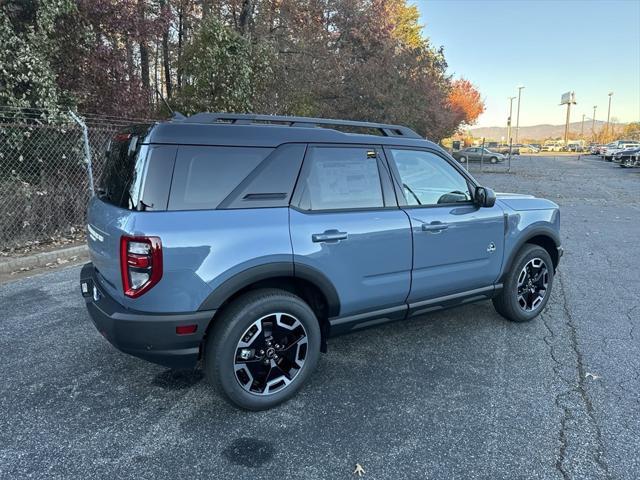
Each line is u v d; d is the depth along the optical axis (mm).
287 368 3070
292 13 16297
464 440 2705
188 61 10773
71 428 2779
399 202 3451
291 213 2934
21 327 4242
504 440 2705
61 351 3777
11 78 7664
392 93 19000
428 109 21500
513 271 4211
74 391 3191
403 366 3600
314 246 2967
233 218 2738
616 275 6098
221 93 10562
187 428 2799
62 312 4613
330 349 3891
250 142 2863
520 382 3363
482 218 3867
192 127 2730
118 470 2430
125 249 2543
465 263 3820
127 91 10297
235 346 2795
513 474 2432
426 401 3111
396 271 3400
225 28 10625
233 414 2949
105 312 2721
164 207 2598
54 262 6488
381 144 3420
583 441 2697
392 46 19438
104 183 3201
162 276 2537
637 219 10750
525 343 4020
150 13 11430
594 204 13484
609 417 2934
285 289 3107
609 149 43094
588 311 4789
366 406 3051
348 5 18047
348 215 3156
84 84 9570
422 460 2535
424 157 3654
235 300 2836
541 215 4371
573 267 6484
